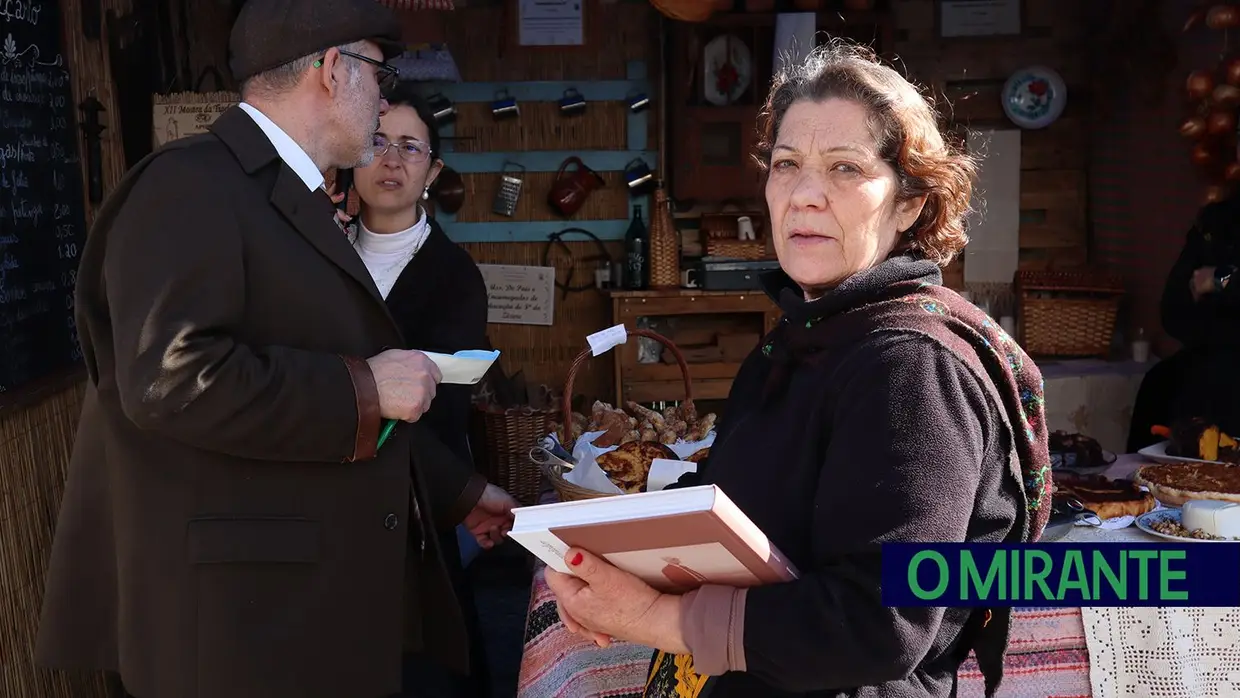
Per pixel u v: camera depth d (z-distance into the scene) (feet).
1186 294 11.84
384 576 5.78
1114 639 6.10
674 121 15.38
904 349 3.78
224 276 5.25
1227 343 11.59
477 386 13.60
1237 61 12.76
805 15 14.33
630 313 15.38
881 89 4.09
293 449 5.38
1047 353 15.47
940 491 3.62
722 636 3.80
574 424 9.71
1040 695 6.15
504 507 7.34
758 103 15.08
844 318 4.01
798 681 3.78
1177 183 14.60
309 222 5.63
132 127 10.80
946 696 4.18
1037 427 4.17
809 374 4.12
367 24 5.92
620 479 7.47
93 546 5.85
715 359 15.80
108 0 10.39
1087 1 16.05
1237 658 6.04
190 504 5.46
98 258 5.57
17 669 7.39
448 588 6.23
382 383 5.51
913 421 3.67
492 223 16.17
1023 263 16.56
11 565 7.41
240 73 5.80
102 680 8.76
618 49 15.87
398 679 5.83
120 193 5.47
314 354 5.49
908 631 3.62
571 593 4.02
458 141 15.94
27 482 7.79
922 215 4.36
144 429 5.22
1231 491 7.36
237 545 5.42
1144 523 6.97
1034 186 16.43
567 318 16.39
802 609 3.71
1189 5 14.21
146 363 5.05
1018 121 16.08
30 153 7.96
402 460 5.86
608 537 3.72
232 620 5.45
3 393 7.29
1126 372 14.60
